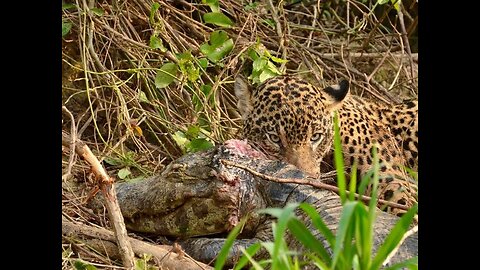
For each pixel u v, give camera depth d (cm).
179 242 998
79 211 1047
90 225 1007
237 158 988
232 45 1247
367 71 1520
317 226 627
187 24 1378
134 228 1018
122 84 1220
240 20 1425
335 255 568
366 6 1530
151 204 998
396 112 1246
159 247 941
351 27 1603
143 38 1386
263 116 1166
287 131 1152
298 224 624
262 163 990
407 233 715
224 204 969
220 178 971
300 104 1157
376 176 625
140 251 907
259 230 970
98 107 1277
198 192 977
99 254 952
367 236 607
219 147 1002
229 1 1430
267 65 1234
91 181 1084
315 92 1179
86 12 1241
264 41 1421
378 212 844
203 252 952
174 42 1348
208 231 983
